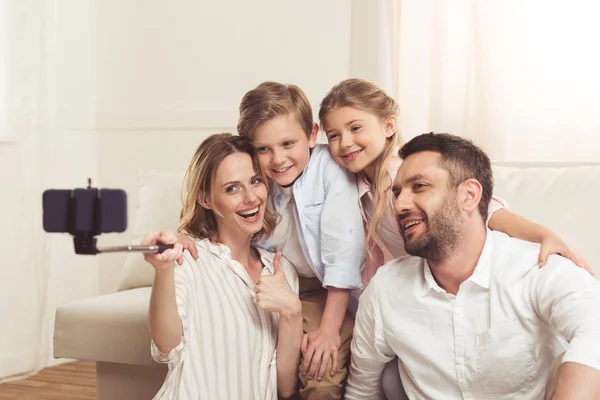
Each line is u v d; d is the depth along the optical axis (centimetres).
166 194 233
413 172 133
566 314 121
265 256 170
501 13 270
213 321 151
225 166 157
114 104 342
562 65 264
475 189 132
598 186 169
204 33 322
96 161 344
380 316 144
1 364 294
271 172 168
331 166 172
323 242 167
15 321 299
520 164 189
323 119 172
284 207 174
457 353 134
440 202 131
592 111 261
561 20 263
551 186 173
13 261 299
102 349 195
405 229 136
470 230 133
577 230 167
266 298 152
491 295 131
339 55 294
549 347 130
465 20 278
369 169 173
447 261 133
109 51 343
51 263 318
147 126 333
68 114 331
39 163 306
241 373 151
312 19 299
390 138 171
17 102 299
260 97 166
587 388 110
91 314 197
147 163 335
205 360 148
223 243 163
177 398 143
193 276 153
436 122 283
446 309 136
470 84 278
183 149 328
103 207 99
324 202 170
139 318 191
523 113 271
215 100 321
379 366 151
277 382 160
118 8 340
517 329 129
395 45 288
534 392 131
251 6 312
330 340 159
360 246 167
